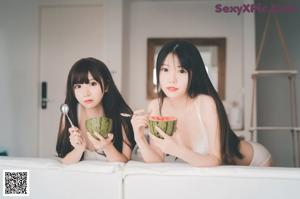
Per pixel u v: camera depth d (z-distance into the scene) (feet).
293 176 2.41
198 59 3.37
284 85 9.32
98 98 3.51
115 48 8.49
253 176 2.45
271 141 9.34
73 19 9.18
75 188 2.71
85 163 2.86
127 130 3.56
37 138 9.21
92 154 3.37
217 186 2.48
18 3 9.23
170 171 2.57
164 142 2.81
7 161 2.93
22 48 9.23
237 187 2.45
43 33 9.25
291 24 9.28
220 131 3.21
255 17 8.94
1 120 9.30
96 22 9.12
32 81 9.22
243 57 8.50
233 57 9.09
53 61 9.23
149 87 9.22
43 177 2.77
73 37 9.18
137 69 9.41
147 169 2.61
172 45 3.39
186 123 3.33
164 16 9.34
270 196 2.42
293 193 2.39
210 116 3.24
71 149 3.40
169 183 2.54
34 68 9.20
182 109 3.36
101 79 3.53
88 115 3.57
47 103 9.24
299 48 9.27
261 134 9.34
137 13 9.41
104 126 3.22
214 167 2.63
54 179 2.75
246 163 3.60
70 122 3.43
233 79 9.06
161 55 3.41
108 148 3.27
